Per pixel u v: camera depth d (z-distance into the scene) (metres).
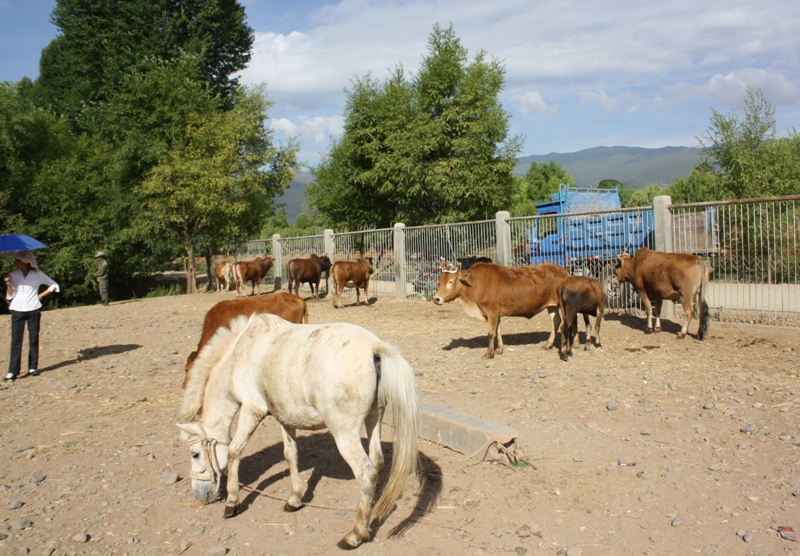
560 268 10.02
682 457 5.41
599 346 10.04
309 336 4.41
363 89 26.58
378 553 4.12
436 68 24.81
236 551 4.25
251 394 4.61
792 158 20.64
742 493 4.66
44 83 42.50
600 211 13.15
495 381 8.38
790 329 10.45
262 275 21.77
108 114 27.62
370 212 28.22
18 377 10.07
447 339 11.77
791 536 3.98
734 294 12.88
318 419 4.38
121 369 10.52
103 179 26.03
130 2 32.00
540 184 57.09
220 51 35.19
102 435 6.88
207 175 24.56
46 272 24.05
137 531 4.57
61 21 33.38
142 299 24.97
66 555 4.23
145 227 25.25
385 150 26.59
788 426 5.98
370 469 4.12
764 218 11.76
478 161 24.19
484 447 5.57
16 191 24.48
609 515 4.48
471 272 9.73
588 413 6.78
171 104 26.27
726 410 6.57
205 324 7.55
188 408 4.83
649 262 10.74
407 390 4.05
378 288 20.14
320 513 4.77
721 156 22.78
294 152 28.67
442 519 4.56
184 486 5.40
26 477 5.68
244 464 5.84
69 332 15.06
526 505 4.71
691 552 3.94
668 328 11.40
